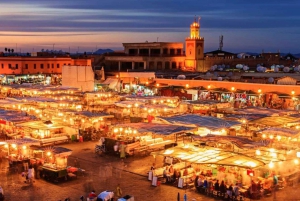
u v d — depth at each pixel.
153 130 34.28
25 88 64.88
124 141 34.50
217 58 103.75
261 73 73.88
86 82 73.50
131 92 69.38
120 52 110.94
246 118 39.03
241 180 26.14
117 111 50.31
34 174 28.36
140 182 27.98
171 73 83.69
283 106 55.41
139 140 35.16
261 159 26.58
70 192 26.08
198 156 26.86
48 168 28.28
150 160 33.16
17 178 28.62
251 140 30.78
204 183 26.00
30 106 49.66
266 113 42.75
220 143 29.64
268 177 26.48
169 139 36.84
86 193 25.92
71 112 43.53
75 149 36.59
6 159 32.66
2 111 43.66
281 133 32.69
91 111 48.66
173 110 48.06
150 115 45.47
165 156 27.62
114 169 30.78
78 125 42.09
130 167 31.30
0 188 24.53
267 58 114.00
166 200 24.70
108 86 75.62
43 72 99.56
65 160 29.03
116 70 98.75
